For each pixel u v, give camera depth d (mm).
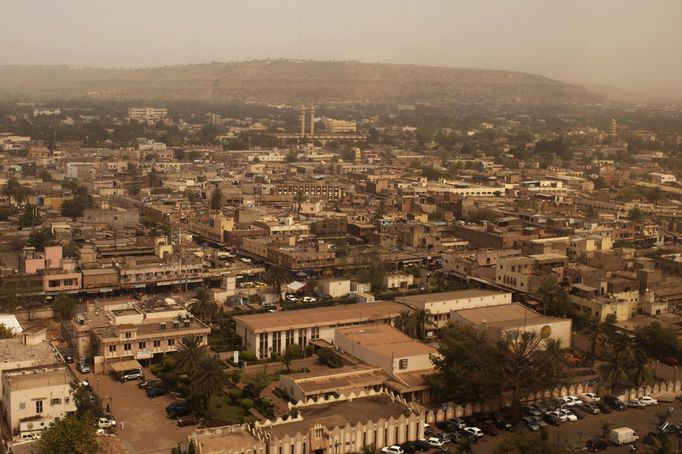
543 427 199875
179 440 190000
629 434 191875
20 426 187250
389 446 187875
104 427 192000
